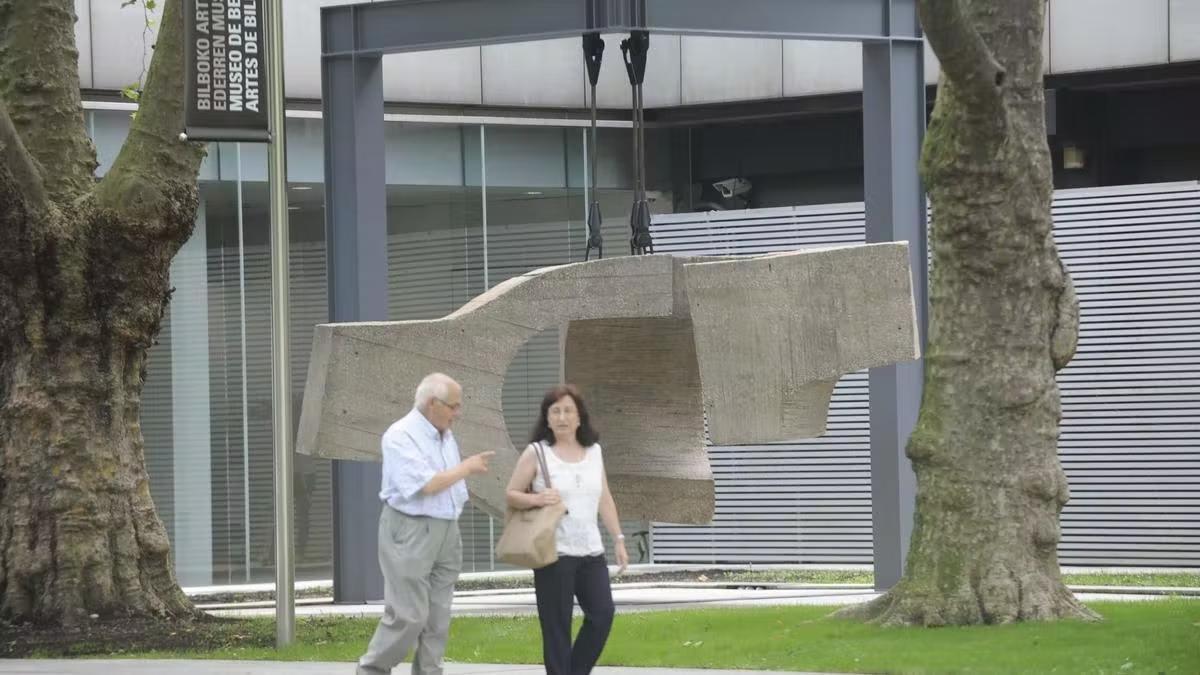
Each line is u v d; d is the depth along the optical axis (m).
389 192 29.81
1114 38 28.64
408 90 29.52
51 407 21.11
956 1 16.78
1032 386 18.69
